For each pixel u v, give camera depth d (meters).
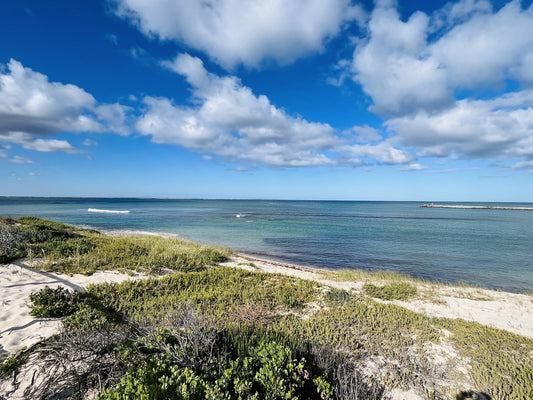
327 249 25.12
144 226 40.50
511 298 11.82
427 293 11.85
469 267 19.06
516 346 6.74
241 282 11.25
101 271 11.27
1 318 6.06
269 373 3.95
